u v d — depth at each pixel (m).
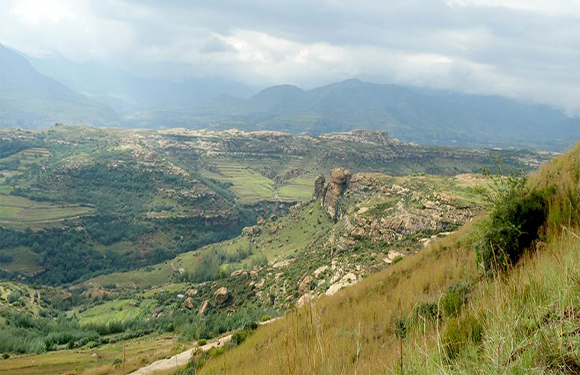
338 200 139.25
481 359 3.01
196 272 151.62
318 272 64.75
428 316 6.30
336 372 3.19
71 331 94.38
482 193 11.42
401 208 77.38
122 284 170.38
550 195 9.23
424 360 3.19
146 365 40.53
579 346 2.44
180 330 74.00
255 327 33.84
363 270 54.56
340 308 18.66
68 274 184.12
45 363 58.78
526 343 2.65
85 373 46.44
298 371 3.04
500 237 9.21
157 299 122.50
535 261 5.05
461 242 19.11
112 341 77.56
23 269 175.38
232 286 94.75
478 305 4.01
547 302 3.16
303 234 147.25
